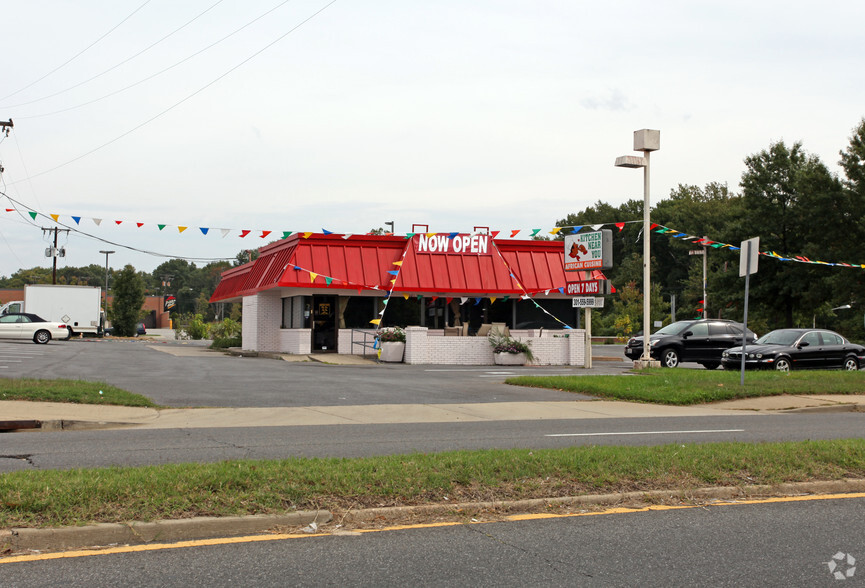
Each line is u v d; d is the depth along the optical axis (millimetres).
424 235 33031
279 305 36406
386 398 17609
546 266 34625
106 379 20000
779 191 54156
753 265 18359
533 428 13234
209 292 138875
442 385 20641
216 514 6684
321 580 5527
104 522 6348
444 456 9125
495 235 34281
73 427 12750
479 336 31078
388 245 33344
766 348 25391
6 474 7680
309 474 7848
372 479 7785
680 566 5984
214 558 5941
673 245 85875
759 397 18234
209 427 13000
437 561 5988
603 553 6258
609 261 27672
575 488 7945
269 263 35500
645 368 24391
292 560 5938
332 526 6820
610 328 67500
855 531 6996
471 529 6840
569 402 17375
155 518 6496
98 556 5930
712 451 9695
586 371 26578
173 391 17875
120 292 67250
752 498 8125
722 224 83812
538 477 8203
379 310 33531
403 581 5547
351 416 14594
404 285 32000
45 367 23125
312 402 16625
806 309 54688
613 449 9805
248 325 38156
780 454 9562
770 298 54281
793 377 21109
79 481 7250
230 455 9969
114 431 12391
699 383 19547
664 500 7910
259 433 12266
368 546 6312
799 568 5980
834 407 17000
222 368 25031
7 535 5992
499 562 5996
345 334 32969
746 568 5961
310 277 31547
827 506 7871
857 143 48656
